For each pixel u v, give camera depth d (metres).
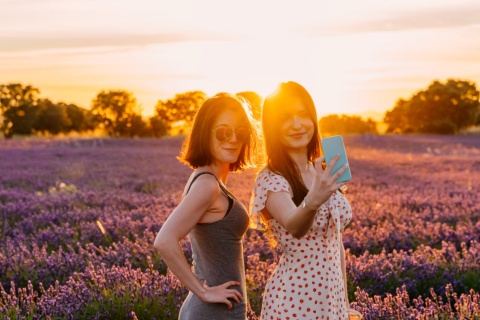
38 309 5.14
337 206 3.50
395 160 27.69
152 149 34.69
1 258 6.77
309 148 3.60
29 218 9.58
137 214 9.80
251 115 3.29
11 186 15.91
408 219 9.43
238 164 3.42
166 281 5.50
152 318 4.93
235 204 3.20
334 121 80.38
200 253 3.22
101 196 12.42
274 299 3.52
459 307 4.95
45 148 34.97
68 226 8.86
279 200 3.35
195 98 84.44
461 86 88.38
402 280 5.89
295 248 3.45
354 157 29.78
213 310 3.16
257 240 7.34
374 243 7.68
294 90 3.47
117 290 5.36
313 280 3.43
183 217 3.05
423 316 4.68
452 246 6.98
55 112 73.50
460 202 11.75
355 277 5.94
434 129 87.50
